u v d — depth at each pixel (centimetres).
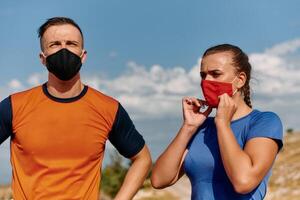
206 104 563
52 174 529
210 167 554
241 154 526
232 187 545
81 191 533
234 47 559
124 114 553
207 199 551
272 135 536
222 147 530
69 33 526
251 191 541
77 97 538
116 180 4050
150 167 578
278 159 7819
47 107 533
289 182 6162
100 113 540
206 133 571
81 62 528
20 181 534
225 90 546
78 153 534
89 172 538
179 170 583
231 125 554
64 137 531
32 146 530
